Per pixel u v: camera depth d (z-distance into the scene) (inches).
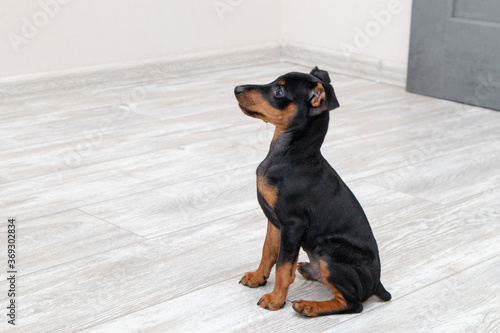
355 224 50.9
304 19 112.4
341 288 50.6
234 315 51.3
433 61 93.4
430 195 66.3
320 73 51.8
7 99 89.5
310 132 49.8
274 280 54.7
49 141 76.1
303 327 50.3
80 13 92.9
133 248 57.9
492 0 85.4
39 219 61.6
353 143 77.0
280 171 50.0
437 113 87.7
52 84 93.0
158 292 53.3
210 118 84.0
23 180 67.8
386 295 52.4
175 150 74.5
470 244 59.1
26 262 56.1
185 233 60.0
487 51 87.1
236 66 111.5
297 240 50.4
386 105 91.2
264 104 49.5
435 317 51.4
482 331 50.3
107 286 53.8
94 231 60.1
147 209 63.4
